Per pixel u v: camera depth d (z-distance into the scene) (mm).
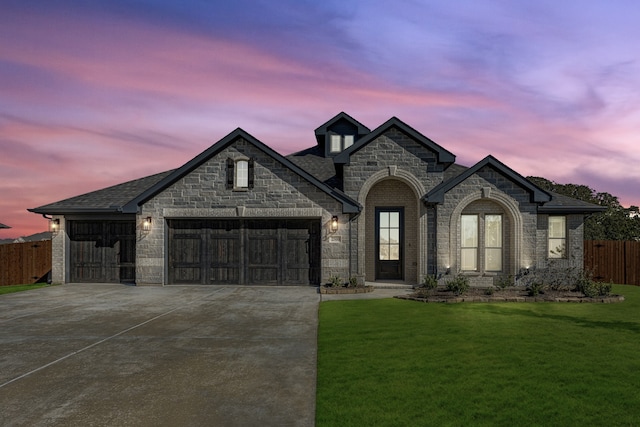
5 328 8484
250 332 8125
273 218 14984
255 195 14891
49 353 6727
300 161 19312
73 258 16000
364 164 15367
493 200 14648
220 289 14148
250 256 15094
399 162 15312
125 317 9570
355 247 14883
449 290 13070
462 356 6457
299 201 14789
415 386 5230
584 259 18203
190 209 14961
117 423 4285
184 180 15023
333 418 4363
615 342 7285
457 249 14625
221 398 4914
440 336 7715
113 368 5996
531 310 10391
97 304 11289
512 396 4926
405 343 7230
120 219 15883
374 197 16469
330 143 19562
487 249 14945
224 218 15062
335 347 7016
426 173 15219
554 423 4273
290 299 12156
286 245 15031
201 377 5617
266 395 4992
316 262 14953
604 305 11195
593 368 5895
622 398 4875
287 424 4258
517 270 14414
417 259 15648
